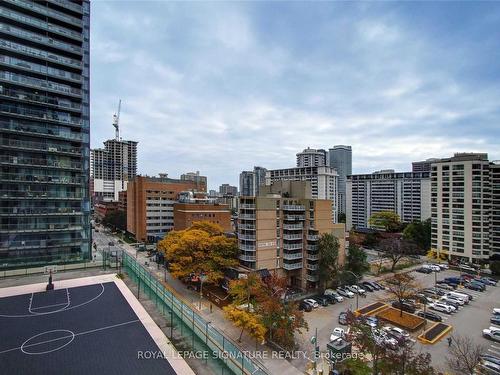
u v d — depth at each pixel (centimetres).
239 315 3559
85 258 6600
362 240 10550
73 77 6575
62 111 6444
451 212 8731
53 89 6259
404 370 2558
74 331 3228
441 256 8856
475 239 8262
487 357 3384
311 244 5928
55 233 6316
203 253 5531
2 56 5716
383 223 11925
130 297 4269
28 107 6028
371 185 13962
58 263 6222
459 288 6341
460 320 4675
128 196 12062
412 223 10394
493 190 8575
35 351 2812
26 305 3928
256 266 5516
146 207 10656
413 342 3825
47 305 3934
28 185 5966
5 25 5791
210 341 3014
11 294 4341
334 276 5762
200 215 9669
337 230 6350
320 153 19538
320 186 13788
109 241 11156
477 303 5469
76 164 6575
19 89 5931
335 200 14325
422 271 7581
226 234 7031
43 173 6141
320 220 6034
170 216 11162
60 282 4953
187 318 3366
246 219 5581
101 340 3052
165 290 4069
